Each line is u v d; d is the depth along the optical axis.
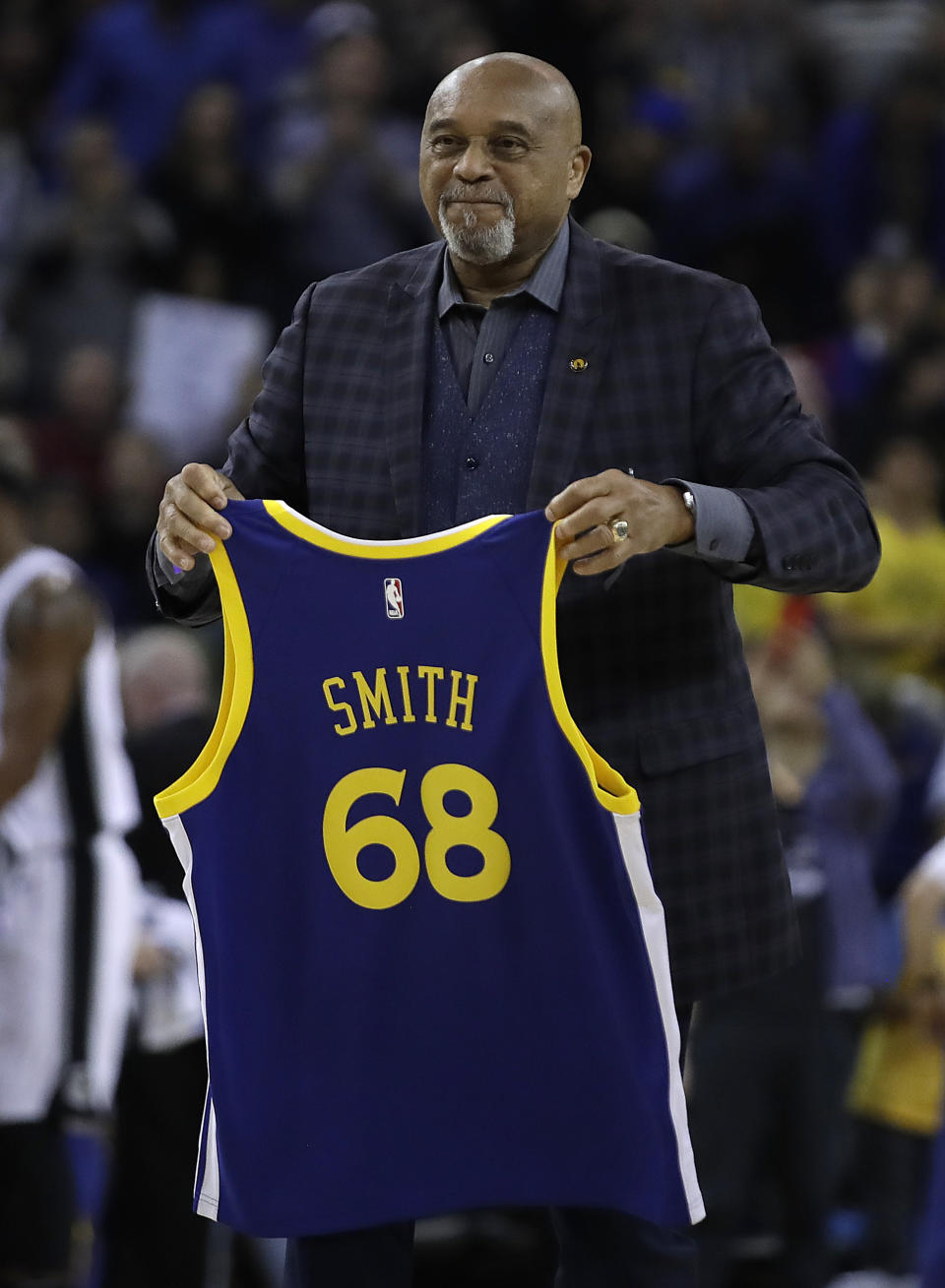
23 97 33.69
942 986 17.56
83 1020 14.05
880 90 35.53
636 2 34.97
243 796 9.08
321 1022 9.05
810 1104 18.16
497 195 9.30
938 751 21.91
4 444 14.38
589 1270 9.59
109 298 29.00
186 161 30.27
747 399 9.52
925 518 26.20
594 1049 8.93
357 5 33.59
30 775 13.83
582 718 9.55
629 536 8.56
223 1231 17.11
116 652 19.62
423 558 8.98
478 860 8.98
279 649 9.05
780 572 8.95
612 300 9.70
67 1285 14.20
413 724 9.01
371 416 9.83
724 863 9.60
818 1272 18.12
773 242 32.03
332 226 29.95
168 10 32.62
